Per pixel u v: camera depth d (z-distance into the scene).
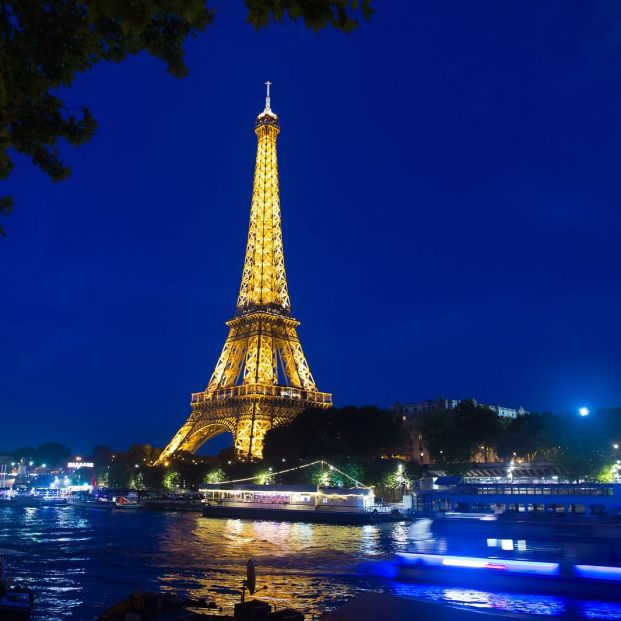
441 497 91.31
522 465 190.00
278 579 72.75
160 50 14.82
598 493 84.00
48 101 16.20
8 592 54.59
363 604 32.38
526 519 69.12
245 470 190.25
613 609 56.75
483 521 69.31
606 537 61.81
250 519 164.38
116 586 69.31
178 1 10.24
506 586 63.81
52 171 16.80
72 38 14.61
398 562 71.19
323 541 110.88
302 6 10.23
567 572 61.84
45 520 163.75
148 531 131.88
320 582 70.94
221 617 41.38
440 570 68.38
